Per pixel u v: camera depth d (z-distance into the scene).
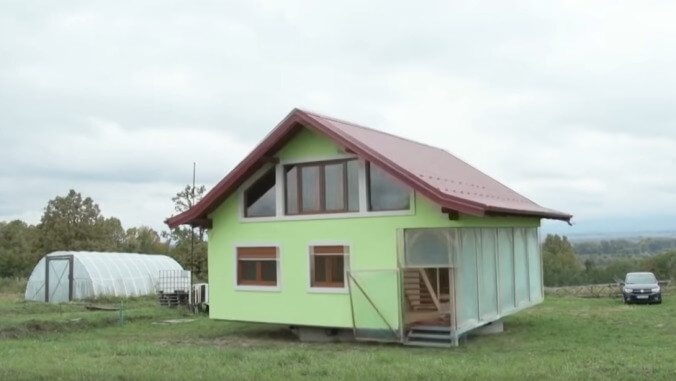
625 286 31.86
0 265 61.59
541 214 22.34
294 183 20.48
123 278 38.31
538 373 11.36
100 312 28.03
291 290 20.12
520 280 22.81
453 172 22.55
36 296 37.62
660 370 11.76
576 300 33.62
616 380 10.85
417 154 22.94
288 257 20.25
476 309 18.56
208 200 20.95
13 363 13.05
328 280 19.64
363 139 20.12
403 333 18.00
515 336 19.52
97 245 62.09
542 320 23.56
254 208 21.16
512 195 24.58
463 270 17.83
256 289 20.72
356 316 18.70
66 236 60.75
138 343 18.16
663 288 39.59
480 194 20.41
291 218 20.23
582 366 12.31
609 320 23.28
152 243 73.00
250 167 20.34
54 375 11.07
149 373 11.32
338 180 19.78
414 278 18.89
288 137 20.17
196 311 29.19
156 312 28.42
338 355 14.34
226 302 21.28
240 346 18.23
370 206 19.17
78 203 62.62
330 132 18.83
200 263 48.88
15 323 22.27
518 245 22.92
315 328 20.12
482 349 16.83
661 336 18.70
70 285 36.66
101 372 11.45
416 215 18.34
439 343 17.52
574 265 54.00
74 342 18.25
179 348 16.05
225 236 21.45
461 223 17.88
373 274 18.58
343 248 19.41
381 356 14.01
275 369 12.01
